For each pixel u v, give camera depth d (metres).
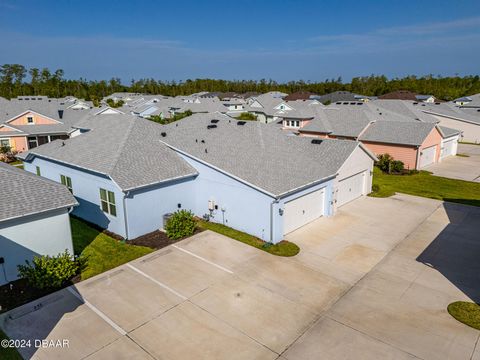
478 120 44.97
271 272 13.24
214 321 10.45
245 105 75.75
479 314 10.68
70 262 12.91
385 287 12.26
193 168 18.50
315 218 18.59
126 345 9.49
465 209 20.20
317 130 37.38
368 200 22.05
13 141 35.06
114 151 17.98
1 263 12.35
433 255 14.59
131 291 12.04
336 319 10.54
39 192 13.52
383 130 34.09
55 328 10.18
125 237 16.14
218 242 15.77
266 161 18.19
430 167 32.16
